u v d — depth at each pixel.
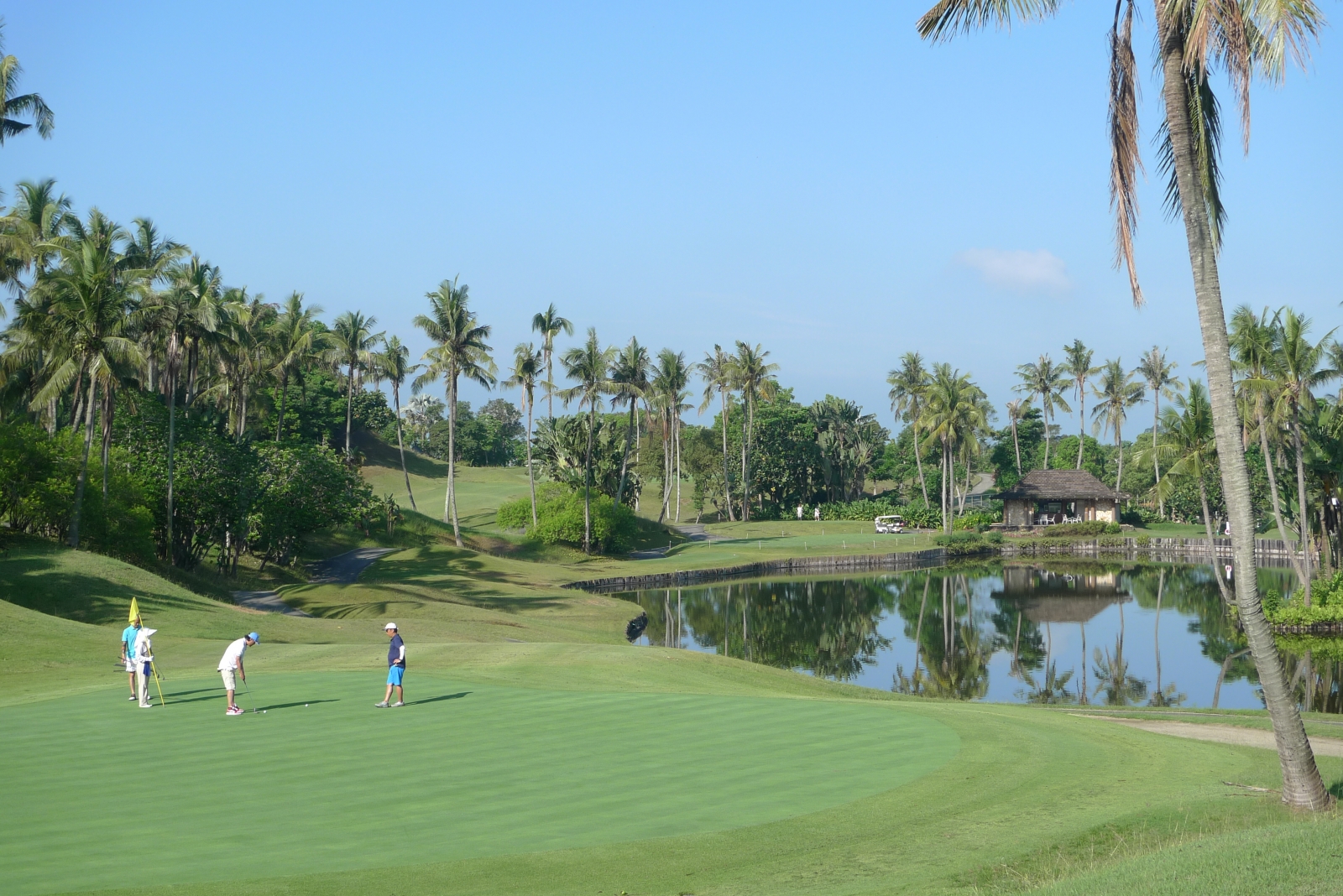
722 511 148.50
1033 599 72.94
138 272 57.53
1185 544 109.62
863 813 13.73
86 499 51.47
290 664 30.83
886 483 183.00
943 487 119.12
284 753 17.20
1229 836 11.66
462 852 11.90
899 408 142.75
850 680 43.69
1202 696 39.50
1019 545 118.69
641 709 21.89
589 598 65.44
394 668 22.38
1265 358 54.72
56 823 13.02
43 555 45.34
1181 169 15.52
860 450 162.62
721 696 23.88
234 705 21.61
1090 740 19.83
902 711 22.31
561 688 25.89
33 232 58.81
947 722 20.78
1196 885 9.51
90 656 31.91
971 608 68.06
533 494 97.25
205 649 34.16
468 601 61.09
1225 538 107.25
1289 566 90.50
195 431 65.88
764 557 97.81
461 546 89.19
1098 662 47.75
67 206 67.38
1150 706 37.66
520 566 80.50
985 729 20.16
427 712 21.42
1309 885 9.23
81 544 51.38
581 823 13.07
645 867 11.60
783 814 13.58
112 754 17.22
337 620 48.16
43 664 30.50
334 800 14.16
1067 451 163.38
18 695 25.38
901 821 13.45
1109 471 164.50
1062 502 132.25
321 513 72.06
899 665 47.41
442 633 46.72
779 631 58.72
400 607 54.00
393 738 18.53
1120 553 113.50
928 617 63.81
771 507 151.75
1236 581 15.26
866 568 98.00
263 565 70.38
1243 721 25.88
